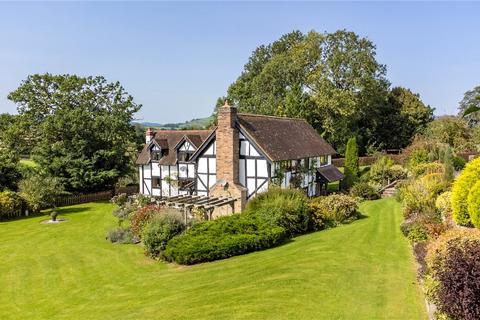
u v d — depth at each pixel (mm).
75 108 40938
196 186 29359
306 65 50969
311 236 19281
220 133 26047
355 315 9750
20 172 35781
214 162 28375
